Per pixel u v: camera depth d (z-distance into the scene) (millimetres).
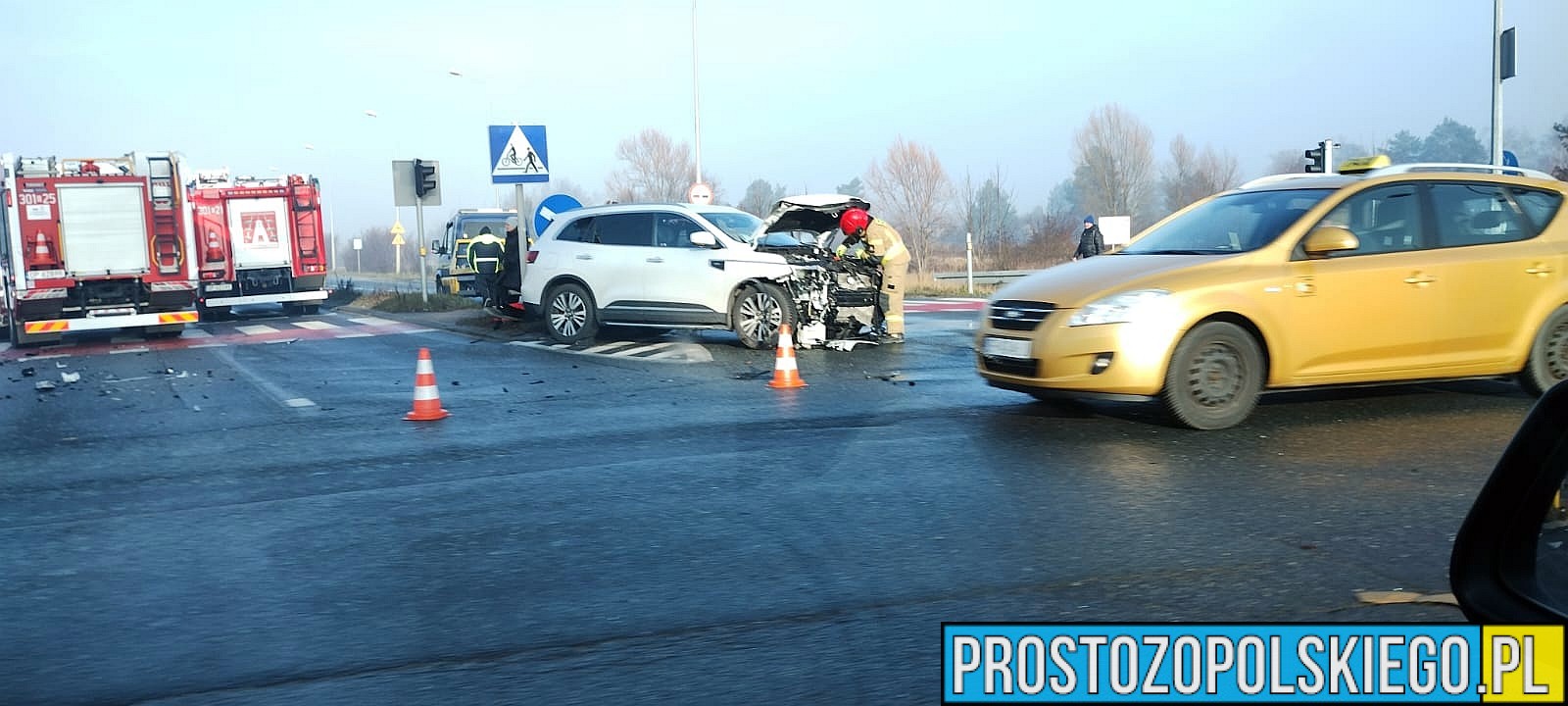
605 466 6957
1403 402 8461
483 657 3854
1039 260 43219
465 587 4625
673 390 10305
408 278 60281
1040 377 7707
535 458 7293
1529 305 8117
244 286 25047
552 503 6027
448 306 22844
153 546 5387
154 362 14555
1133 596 4312
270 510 6066
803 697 3459
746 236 14289
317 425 8906
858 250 13773
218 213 24578
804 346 13547
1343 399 8641
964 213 47594
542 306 15070
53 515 6098
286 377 12242
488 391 10570
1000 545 5031
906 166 46906
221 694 3584
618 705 3439
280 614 4355
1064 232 44438
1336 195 7934
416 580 4746
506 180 16609
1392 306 7781
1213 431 7500
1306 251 7688
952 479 6348
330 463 7344
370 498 6277
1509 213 8297
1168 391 7395
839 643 3895
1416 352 7906
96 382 12320
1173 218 8820
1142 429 7605
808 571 4727
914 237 47031
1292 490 5902
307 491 6504
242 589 4676
